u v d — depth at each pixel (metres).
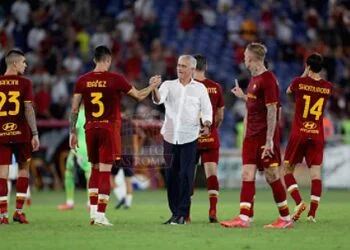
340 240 36.03
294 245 34.22
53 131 84.69
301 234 38.19
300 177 86.25
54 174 84.56
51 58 96.25
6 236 37.22
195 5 110.12
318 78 45.72
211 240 35.72
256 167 41.38
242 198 41.38
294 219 45.62
